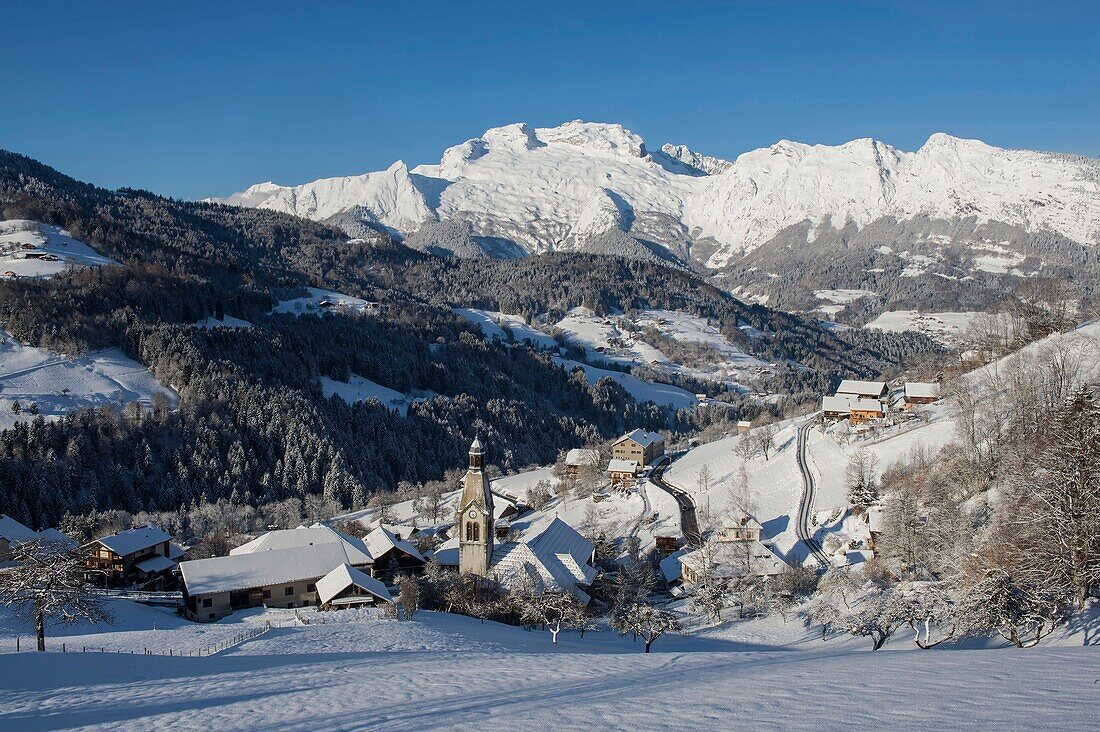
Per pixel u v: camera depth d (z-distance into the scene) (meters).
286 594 117.44
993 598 61.03
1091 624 58.00
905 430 170.38
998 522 85.88
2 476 193.62
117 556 136.25
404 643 74.69
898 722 20.42
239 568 116.56
